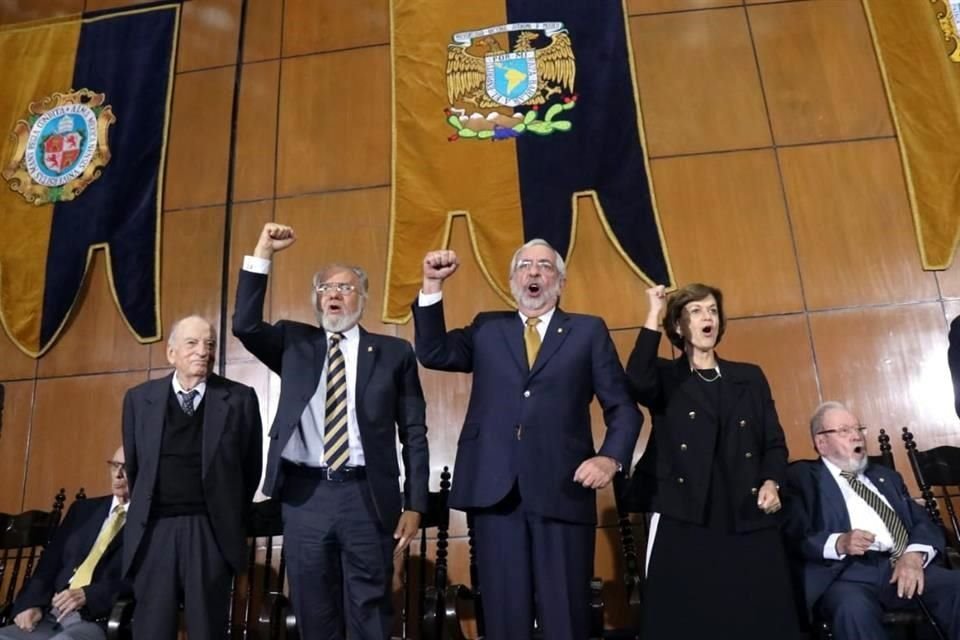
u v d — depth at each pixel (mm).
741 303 4012
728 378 2629
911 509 2939
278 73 4766
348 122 4586
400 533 2490
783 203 4164
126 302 4355
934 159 4125
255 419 2885
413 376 2732
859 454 2953
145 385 2828
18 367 4355
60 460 4168
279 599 2840
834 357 3895
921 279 3969
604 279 4098
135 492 2650
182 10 4992
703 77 4441
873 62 4395
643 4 4617
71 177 4641
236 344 4238
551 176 4250
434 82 4520
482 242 4180
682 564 2396
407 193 4316
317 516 2447
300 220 4418
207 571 2596
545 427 2326
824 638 2670
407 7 4711
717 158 4277
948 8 4406
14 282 4469
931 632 2682
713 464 2488
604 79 4398
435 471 3904
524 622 2197
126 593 2961
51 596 3107
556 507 2244
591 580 2463
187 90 4809
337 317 2691
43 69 4910
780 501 2428
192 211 4531
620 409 2387
